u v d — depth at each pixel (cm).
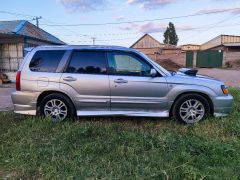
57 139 486
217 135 514
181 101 594
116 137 487
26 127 556
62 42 1844
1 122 600
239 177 361
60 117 610
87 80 593
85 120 621
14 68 1471
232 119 600
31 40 1491
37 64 613
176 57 3856
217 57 3762
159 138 468
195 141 466
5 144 470
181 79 596
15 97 613
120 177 359
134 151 437
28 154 420
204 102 596
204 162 397
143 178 356
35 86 602
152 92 592
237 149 442
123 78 591
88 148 439
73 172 372
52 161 401
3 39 1459
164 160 405
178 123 598
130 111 602
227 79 1962
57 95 603
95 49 609
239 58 3706
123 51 606
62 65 605
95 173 369
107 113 602
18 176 370
